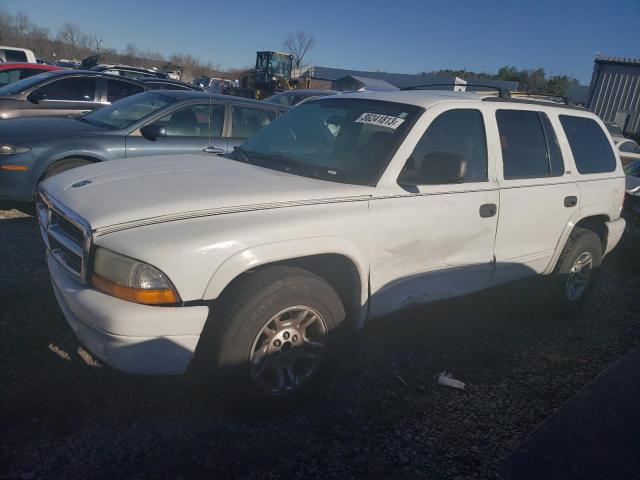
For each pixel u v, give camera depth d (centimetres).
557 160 443
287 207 290
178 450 267
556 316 482
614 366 289
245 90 2781
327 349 307
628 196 689
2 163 567
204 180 310
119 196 285
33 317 371
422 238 339
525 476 222
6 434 264
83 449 261
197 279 257
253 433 285
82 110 862
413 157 343
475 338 429
